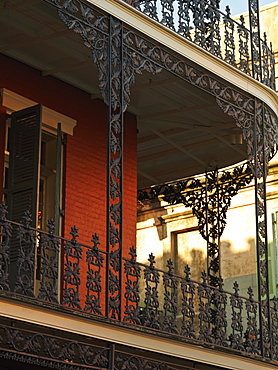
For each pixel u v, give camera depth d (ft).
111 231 40.78
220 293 47.55
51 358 37.76
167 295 44.50
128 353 41.83
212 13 49.03
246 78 50.14
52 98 52.75
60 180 50.70
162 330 43.27
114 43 42.47
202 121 58.34
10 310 36.24
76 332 38.83
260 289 49.08
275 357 49.37
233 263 71.10
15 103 50.37
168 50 45.32
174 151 62.28
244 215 71.61
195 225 73.15
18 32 48.57
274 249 68.39
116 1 42.55
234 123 57.62
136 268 42.75
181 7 46.60
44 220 51.24
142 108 57.93
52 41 49.75
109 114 41.50
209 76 47.93
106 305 39.99
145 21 44.01
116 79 42.24
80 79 54.13
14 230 47.93
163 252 74.43
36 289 48.57
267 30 71.26
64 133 53.01
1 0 45.47
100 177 54.70
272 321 50.03
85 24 41.16
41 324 37.40
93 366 39.65
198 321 70.38
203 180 68.69
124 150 57.16
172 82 52.75
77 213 52.49
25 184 48.16
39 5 46.24
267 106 51.96
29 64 51.62
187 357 44.39
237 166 62.64
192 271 72.90
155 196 67.51
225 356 46.62
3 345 41.27
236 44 72.18
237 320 47.88
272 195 69.31
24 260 37.68
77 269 40.04
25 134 49.19
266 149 51.62
